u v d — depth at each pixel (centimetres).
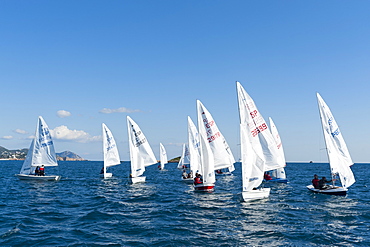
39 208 2150
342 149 2739
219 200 2544
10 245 1302
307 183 4253
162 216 1900
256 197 2470
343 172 2727
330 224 1720
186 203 2389
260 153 2423
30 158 4275
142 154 4062
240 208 2173
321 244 1364
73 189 3362
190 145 4062
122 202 2433
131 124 4009
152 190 3319
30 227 1600
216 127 3155
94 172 7475
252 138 2405
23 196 2753
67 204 2327
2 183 3894
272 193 3014
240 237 1457
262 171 2414
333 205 2311
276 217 1886
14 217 1838
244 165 2392
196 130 4144
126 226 1638
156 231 1538
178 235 1473
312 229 1608
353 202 2455
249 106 2759
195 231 1550
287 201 2472
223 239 1423
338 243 1379
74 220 1773
